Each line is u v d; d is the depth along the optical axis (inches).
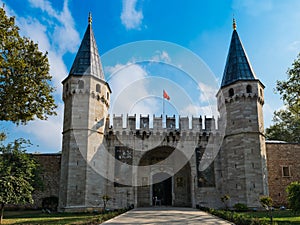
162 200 1647.4
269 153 1547.7
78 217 984.9
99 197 1309.1
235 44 1547.7
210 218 922.1
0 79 852.6
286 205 1478.8
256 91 1406.3
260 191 1279.5
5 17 837.8
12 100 878.4
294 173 1526.8
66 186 1266.0
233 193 1322.6
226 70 1514.5
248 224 713.0
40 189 1402.6
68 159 1294.3
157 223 784.9
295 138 2226.9
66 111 1392.7
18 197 880.3
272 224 695.7
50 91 960.3
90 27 1540.4
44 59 927.0
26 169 1096.8
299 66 1138.7
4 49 840.3
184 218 920.3
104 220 849.5
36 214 1165.1
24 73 889.5
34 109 926.4
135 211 1215.6
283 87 1167.6
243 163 1318.9
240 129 1364.4
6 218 993.5
